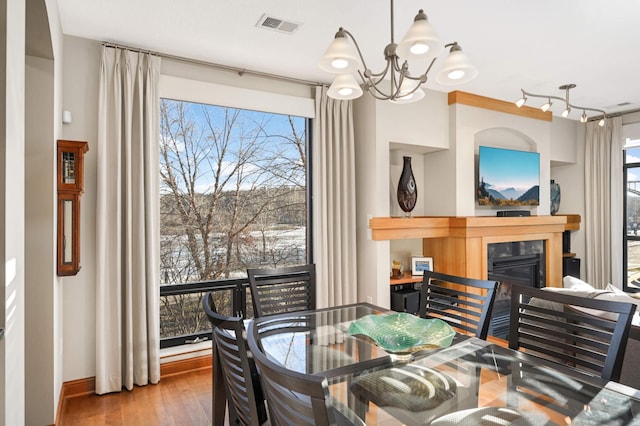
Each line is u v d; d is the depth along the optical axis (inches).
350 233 156.6
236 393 58.7
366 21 104.9
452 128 169.5
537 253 191.9
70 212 99.0
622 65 137.2
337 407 49.0
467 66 70.4
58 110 99.7
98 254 110.6
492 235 169.9
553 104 189.9
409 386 54.9
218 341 59.9
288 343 73.0
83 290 111.8
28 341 88.3
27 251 88.1
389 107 154.9
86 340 112.1
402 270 177.6
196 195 136.3
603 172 212.8
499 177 179.9
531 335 71.9
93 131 113.9
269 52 125.2
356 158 161.9
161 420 97.2
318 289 149.6
